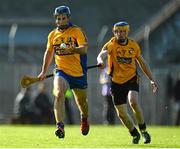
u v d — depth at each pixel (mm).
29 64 74312
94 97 71625
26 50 94000
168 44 90750
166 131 46562
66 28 29984
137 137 31281
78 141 32938
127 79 30766
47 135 38406
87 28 121062
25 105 64750
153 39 90875
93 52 96875
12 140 33375
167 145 30312
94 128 51094
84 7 123688
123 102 31094
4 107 73312
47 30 116375
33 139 34281
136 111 30562
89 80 72062
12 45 83188
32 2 123625
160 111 69625
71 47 29719
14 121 64938
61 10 29766
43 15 121375
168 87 69875
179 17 91875
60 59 30016
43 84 66875
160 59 85500
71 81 30078
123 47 30625
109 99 59781
